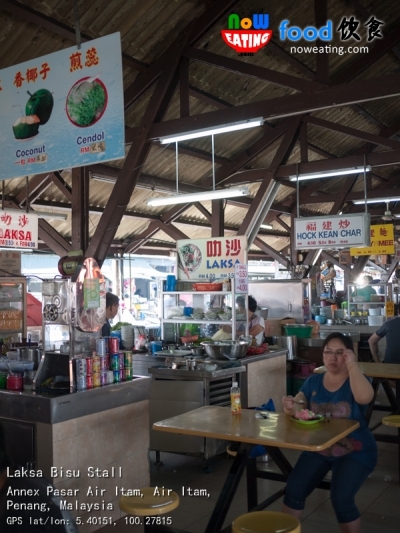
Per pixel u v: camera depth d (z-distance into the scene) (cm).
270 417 338
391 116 1204
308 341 809
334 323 1097
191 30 712
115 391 396
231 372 545
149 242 1380
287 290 952
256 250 1805
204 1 704
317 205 1587
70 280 392
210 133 655
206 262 741
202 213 1230
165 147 950
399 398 532
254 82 891
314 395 345
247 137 1030
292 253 1419
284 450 559
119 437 399
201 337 692
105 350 402
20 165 454
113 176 910
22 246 793
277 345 761
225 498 311
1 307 675
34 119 449
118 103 416
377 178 1485
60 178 896
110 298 541
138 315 1712
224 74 845
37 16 612
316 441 280
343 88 560
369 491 446
